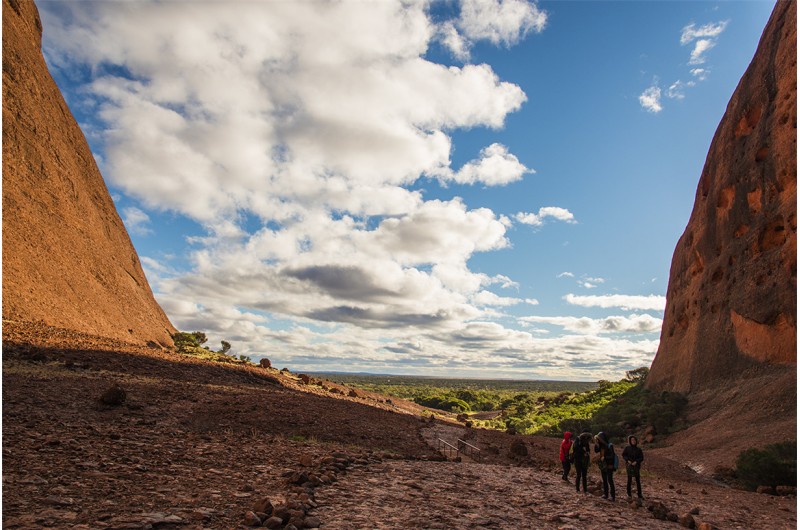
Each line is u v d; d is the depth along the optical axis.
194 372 24.73
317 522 6.02
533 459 19.78
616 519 8.48
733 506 12.04
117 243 57.25
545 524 7.47
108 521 4.97
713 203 40.94
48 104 47.62
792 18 33.41
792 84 32.09
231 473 8.24
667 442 29.41
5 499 5.27
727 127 41.00
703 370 36.91
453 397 101.25
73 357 20.22
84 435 9.73
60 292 33.25
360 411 25.38
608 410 43.78
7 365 16.59
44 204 38.19
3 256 28.50
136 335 42.50
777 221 32.03
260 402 19.02
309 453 11.45
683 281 46.56
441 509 7.58
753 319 32.09
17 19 45.09
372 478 9.70
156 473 7.53
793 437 20.34
